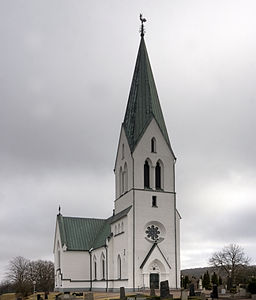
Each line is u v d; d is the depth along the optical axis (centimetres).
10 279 17888
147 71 9019
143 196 8175
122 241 8069
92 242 9862
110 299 5566
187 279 9606
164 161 8544
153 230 8125
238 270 13512
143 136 8469
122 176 8812
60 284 9462
